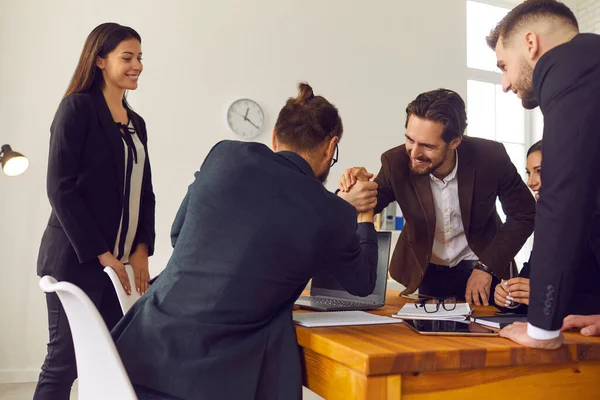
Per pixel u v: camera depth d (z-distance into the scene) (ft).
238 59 13.62
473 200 6.83
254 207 3.81
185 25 13.15
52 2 12.04
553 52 3.70
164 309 3.87
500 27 4.48
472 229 6.98
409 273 7.04
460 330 4.00
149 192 7.38
